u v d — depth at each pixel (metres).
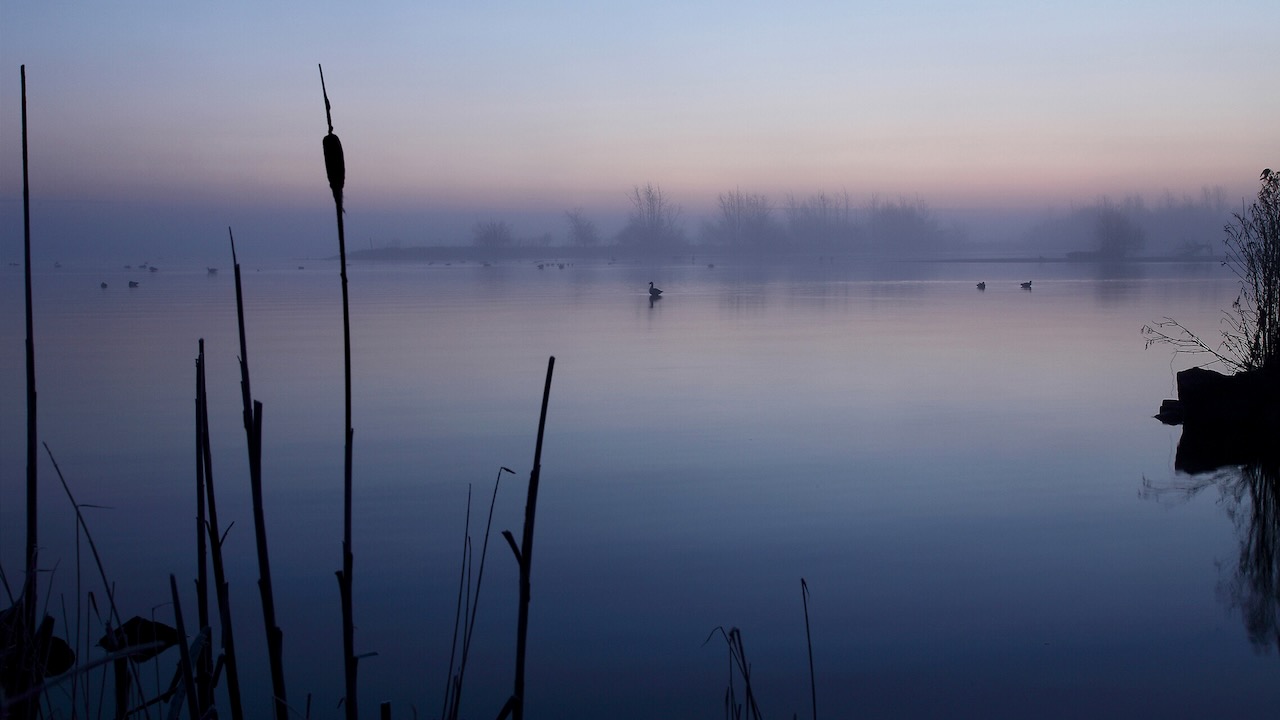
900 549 5.37
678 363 12.98
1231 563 5.09
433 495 6.45
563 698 3.70
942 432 8.38
